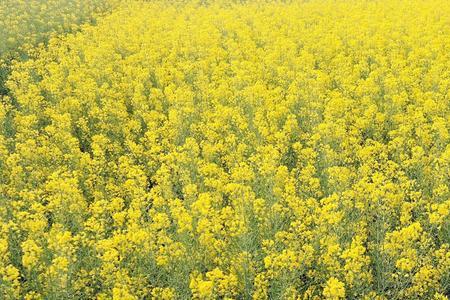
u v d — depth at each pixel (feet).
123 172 38.14
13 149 45.73
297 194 35.42
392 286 26.66
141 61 66.08
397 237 25.98
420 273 25.14
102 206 33.53
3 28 81.41
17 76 58.65
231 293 25.89
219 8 108.37
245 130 44.47
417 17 77.25
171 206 30.22
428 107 45.39
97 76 60.13
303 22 81.87
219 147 40.42
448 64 56.65
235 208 30.27
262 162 36.40
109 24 88.28
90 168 38.14
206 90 53.26
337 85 56.18
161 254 27.12
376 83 55.01
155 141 44.24
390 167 35.50
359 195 31.17
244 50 69.15
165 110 52.37
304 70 59.47
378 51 63.31
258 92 51.29
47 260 27.86
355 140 40.06
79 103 51.11
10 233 29.30
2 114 47.19
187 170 36.40
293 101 48.98
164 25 86.69
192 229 28.71
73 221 31.22
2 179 38.42
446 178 33.76
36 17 88.89
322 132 40.47
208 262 27.91
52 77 58.23
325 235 27.71
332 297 23.86
